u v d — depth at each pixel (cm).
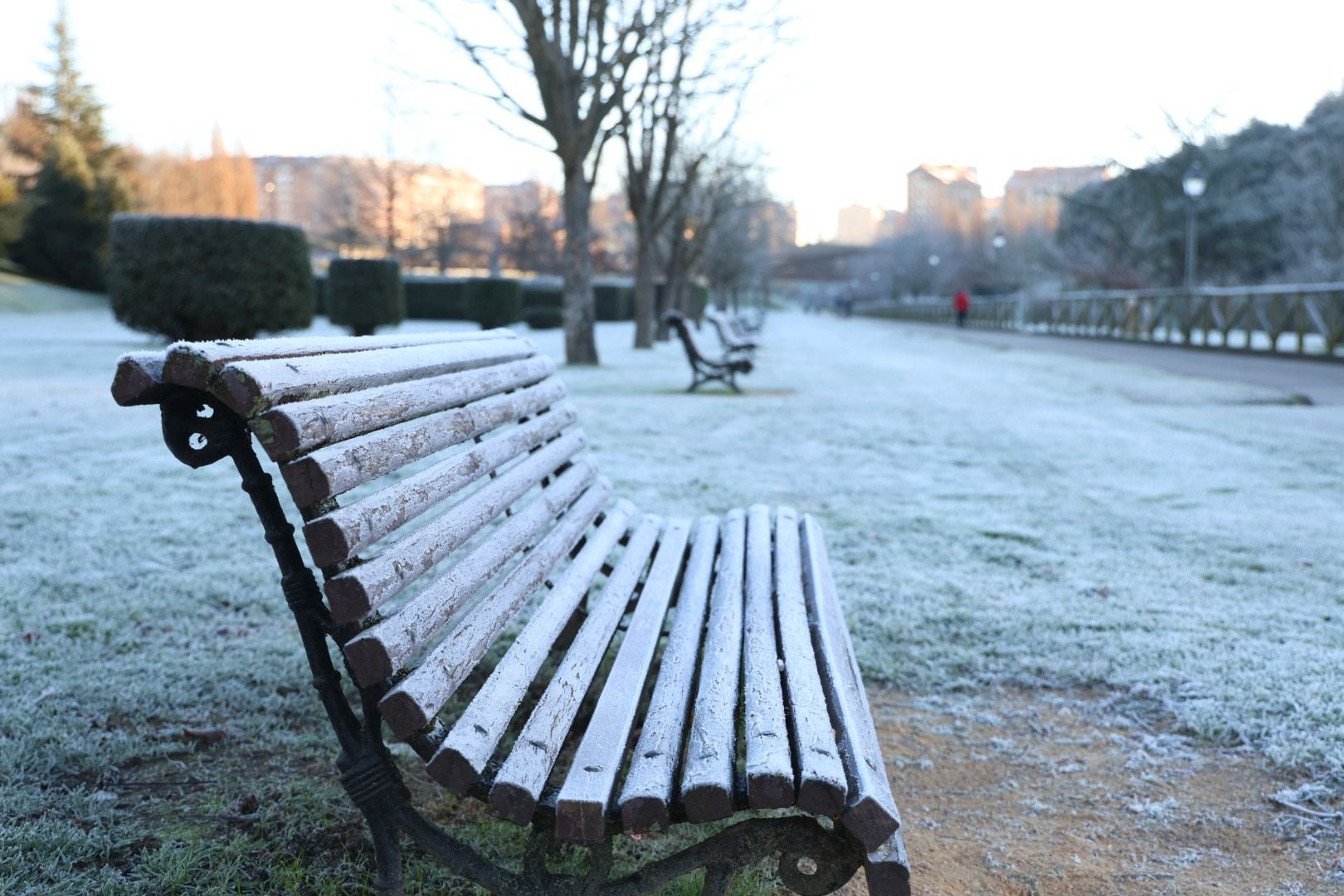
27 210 4412
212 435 169
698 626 254
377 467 182
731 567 305
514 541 243
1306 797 260
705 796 156
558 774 257
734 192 3256
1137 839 244
